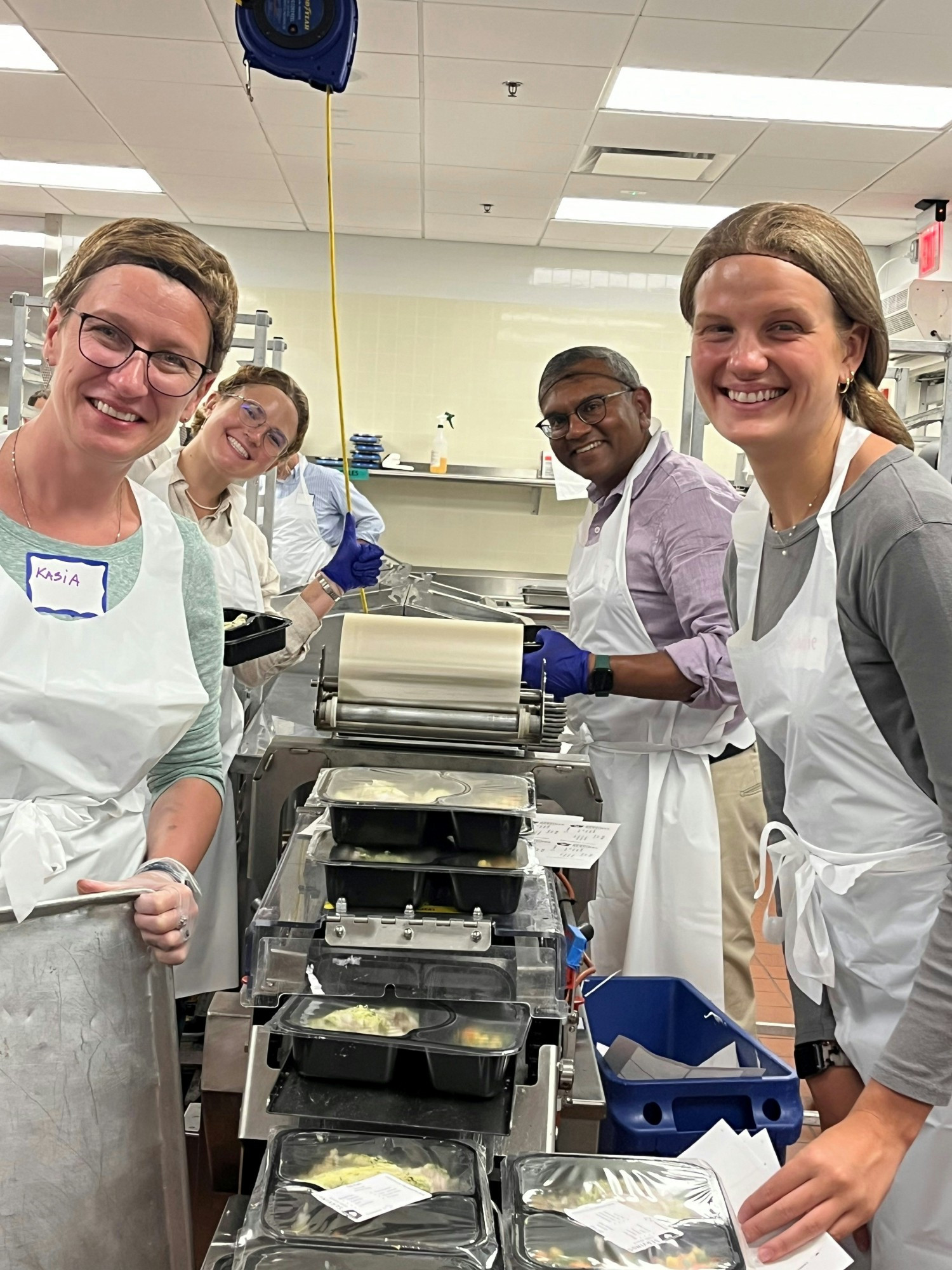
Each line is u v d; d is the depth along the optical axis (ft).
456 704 5.77
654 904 7.52
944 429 11.51
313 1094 3.87
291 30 5.36
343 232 22.40
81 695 3.93
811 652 4.40
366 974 4.06
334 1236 3.12
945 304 14.58
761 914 13.58
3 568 3.91
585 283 22.82
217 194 20.26
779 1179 3.55
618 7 12.48
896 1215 4.29
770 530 4.91
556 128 16.12
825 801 4.59
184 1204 3.64
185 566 4.47
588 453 7.79
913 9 12.33
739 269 4.19
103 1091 3.49
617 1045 5.88
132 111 16.34
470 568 23.35
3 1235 3.26
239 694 8.25
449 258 22.68
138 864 4.27
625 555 7.58
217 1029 4.51
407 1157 3.53
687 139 16.37
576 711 7.86
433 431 22.98
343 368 22.80
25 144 18.04
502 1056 3.71
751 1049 5.68
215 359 4.20
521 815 4.34
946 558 3.81
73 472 4.00
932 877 4.29
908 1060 3.70
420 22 12.98
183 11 13.06
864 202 19.24
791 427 4.28
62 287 3.98
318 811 5.04
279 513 18.29
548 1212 3.36
